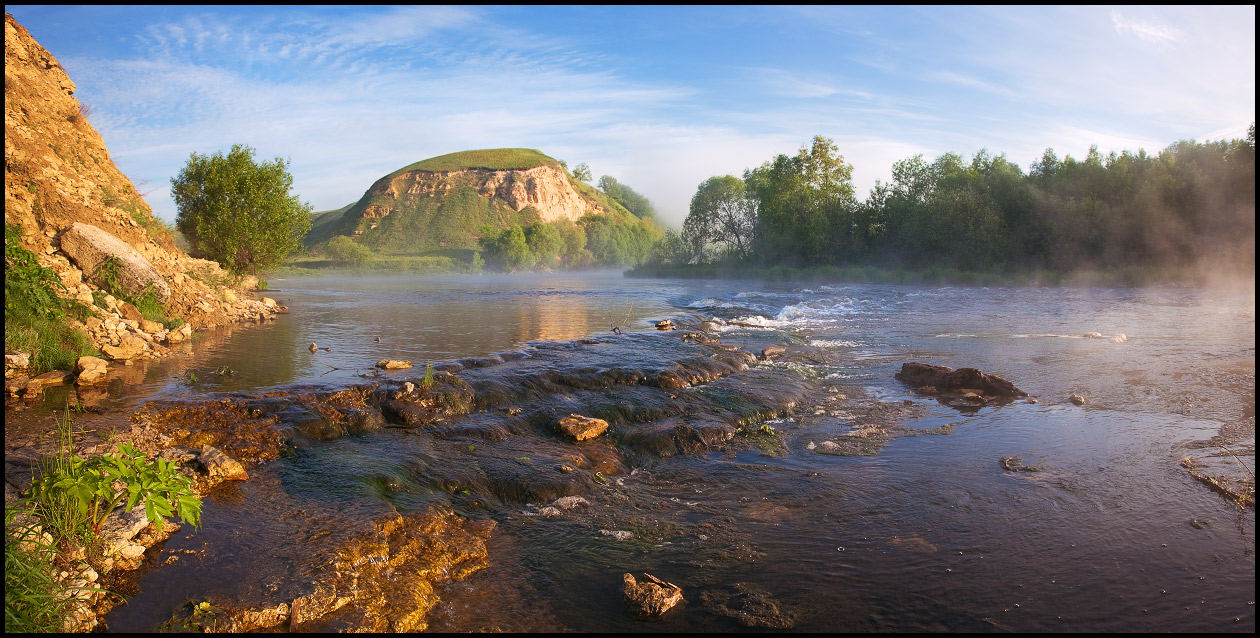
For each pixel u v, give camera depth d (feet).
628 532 16.66
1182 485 19.17
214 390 24.91
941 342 45.34
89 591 11.59
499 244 300.61
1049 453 22.21
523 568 14.71
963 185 149.89
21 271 29.45
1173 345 42.75
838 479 20.33
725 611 13.17
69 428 17.49
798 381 32.63
